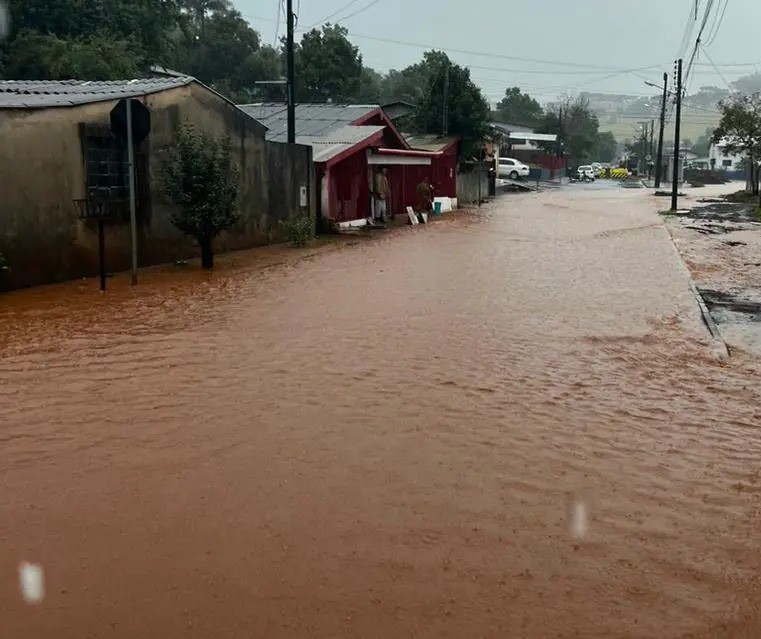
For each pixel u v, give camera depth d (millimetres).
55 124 12500
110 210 13773
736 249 19641
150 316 10219
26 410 6496
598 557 4293
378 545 4371
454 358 8352
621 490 5160
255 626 3641
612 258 17219
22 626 3621
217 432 6039
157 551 4277
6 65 29375
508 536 4500
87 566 4125
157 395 6930
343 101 47219
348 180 23281
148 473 5273
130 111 12289
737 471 5535
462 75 39969
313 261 16000
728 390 7480
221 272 14305
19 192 11945
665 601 3896
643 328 10016
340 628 3633
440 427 6242
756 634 3654
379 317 10352
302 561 4195
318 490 5051
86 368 7750
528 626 3672
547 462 5598
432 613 3758
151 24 35094
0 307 10703
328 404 6750
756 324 10648
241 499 4902
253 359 8156
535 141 79625
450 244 19750
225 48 49688
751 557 4340
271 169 18859
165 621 3672
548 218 29953
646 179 81250
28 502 4840
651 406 6938
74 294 11766
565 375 7840
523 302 11625
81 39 31281
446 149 35188
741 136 41406
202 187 14281
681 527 4668
